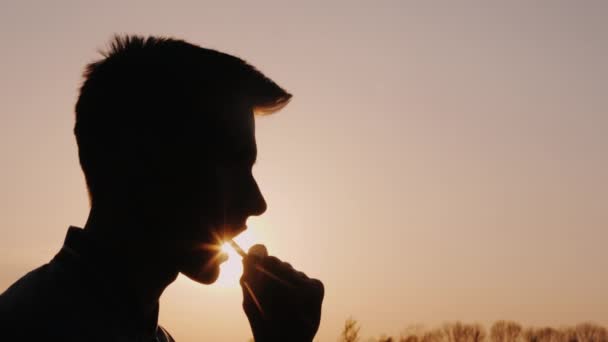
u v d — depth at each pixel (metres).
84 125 2.00
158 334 2.22
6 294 1.70
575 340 30.38
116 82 1.99
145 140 1.95
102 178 1.94
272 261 2.42
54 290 1.70
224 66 2.09
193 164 1.96
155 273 1.90
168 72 2.00
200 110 1.99
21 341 1.59
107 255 1.83
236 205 2.04
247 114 2.09
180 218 1.94
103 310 1.75
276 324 2.37
